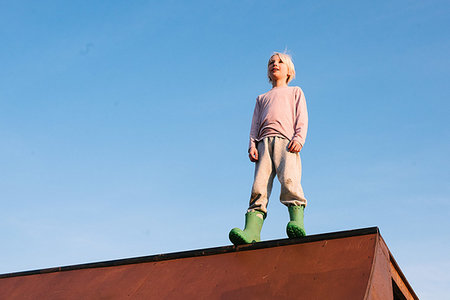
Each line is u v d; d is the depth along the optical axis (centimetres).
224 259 646
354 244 591
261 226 717
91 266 731
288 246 627
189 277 633
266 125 765
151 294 625
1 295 736
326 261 579
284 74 822
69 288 696
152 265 686
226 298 575
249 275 600
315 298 530
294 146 726
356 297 512
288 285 561
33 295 707
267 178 735
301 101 773
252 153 761
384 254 600
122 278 679
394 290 660
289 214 698
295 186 706
